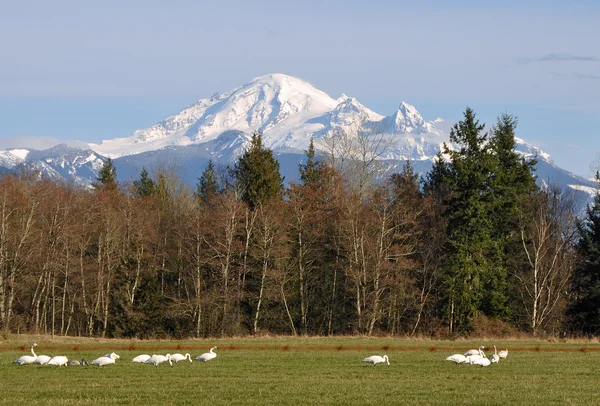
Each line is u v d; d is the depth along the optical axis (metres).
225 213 83.25
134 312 83.75
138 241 86.75
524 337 70.75
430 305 87.06
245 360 47.75
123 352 54.03
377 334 75.69
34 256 86.12
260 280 85.94
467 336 74.88
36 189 86.12
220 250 85.88
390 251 83.38
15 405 30.50
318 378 39.38
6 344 59.62
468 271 79.25
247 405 30.67
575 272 88.12
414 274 88.44
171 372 41.59
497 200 82.81
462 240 80.88
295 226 85.56
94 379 38.69
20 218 86.44
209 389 34.94
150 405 30.72
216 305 81.94
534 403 31.19
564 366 44.78
